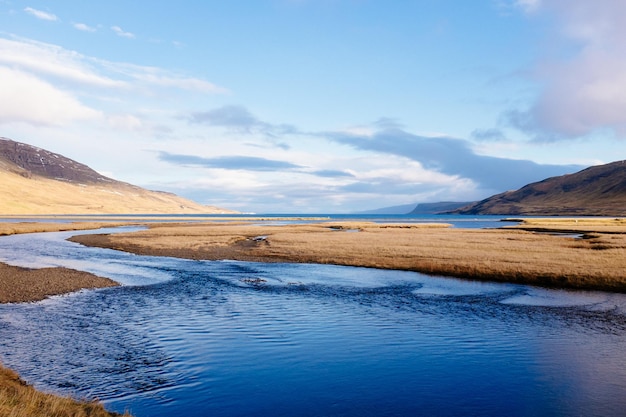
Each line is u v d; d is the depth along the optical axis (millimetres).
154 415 11164
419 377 14000
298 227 110125
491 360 15562
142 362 14875
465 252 48125
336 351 16422
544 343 17531
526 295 27766
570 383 13516
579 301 25875
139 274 35188
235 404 11906
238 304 24250
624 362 15352
